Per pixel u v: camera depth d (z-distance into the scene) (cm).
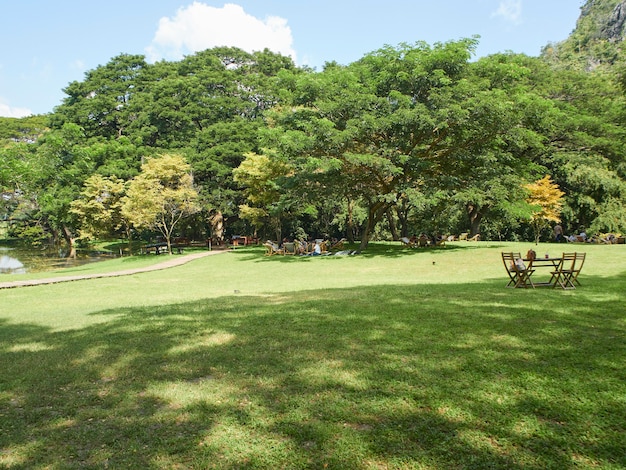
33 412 458
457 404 438
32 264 3155
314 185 2655
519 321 741
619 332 666
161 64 5003
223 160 3788
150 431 408
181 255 3102
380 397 457
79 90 4625
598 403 432
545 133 2934
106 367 584
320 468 342
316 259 2466
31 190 2809
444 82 2153
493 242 3048
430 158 2458
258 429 404
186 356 613
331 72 2573
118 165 3756
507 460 346
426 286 1233
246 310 921
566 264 1720
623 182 3105
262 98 4291
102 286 1645
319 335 689
